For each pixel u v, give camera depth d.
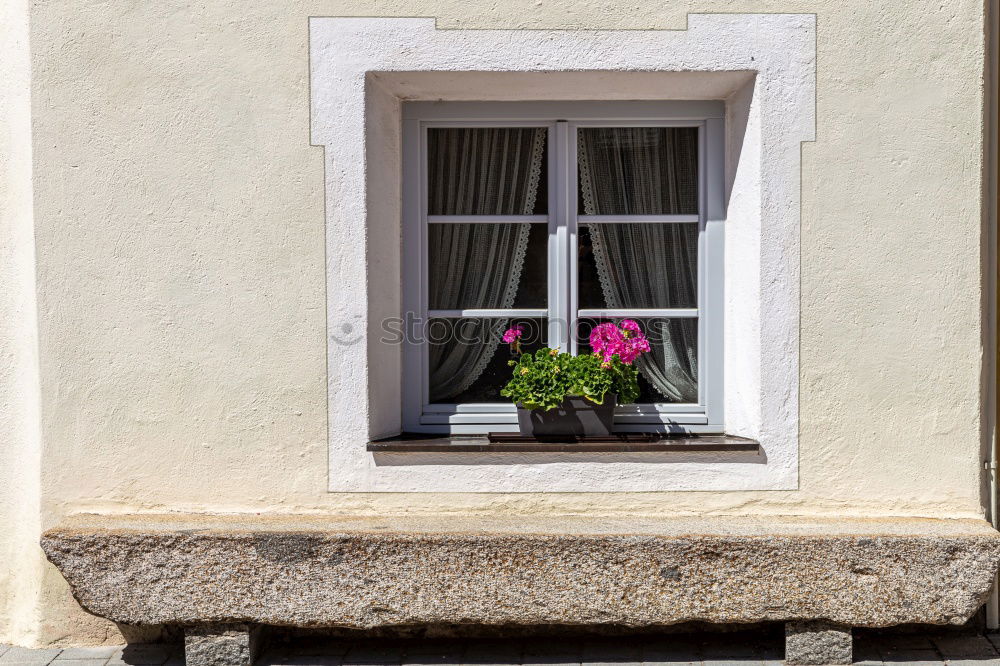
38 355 3.75
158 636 3.89
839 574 3.52
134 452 3.76
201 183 3.70
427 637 3.90
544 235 4.05
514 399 3.90
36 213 3.71
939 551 3.51
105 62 3.68
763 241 3.71
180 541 3.54
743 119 3.81
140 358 3.74
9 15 3.83
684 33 3.66
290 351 3.74
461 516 3.77
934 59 3.68
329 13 3.66
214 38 3.67
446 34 3.66
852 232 3.71
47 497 3.78
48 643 3.84
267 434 3.76
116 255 3.72
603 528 3.62
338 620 3.55
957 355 3.73
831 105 3.68
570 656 3.72
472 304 4.09
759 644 3.82
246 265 3.72
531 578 3.53
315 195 3.70
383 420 3.89
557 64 3.66
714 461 3.77
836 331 3.73
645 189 4.05
